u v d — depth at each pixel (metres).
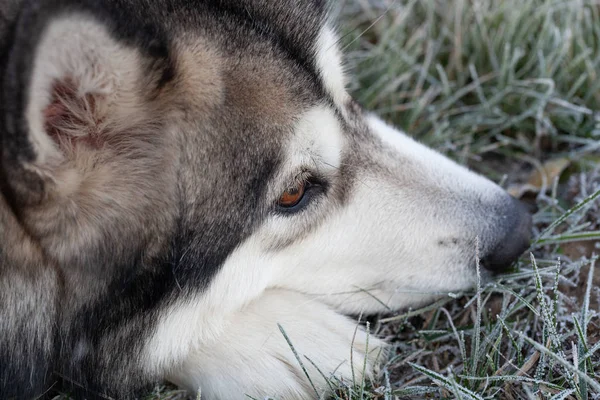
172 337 0.59
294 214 0.59
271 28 0.56
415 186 0.62
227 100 0.55
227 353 0.60
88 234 0.55
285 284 0.62
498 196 0.63
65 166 0.53
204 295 0.58
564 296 0.62
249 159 0.56
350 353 0.60
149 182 0.55
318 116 0.58
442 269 0.62
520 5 0.79
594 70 0.76
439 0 0.83
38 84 0.50
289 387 0.60
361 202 0.61
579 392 0.57
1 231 0.54
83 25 0.50
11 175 0.52
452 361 0.62
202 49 0.55
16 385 0.57
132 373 0.59
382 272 0.62
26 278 0.56
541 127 0.75
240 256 0.58
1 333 0.56
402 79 0.78
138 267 0.56
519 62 0.79
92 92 0.52
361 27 0.84
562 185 0.71
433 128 0.77
